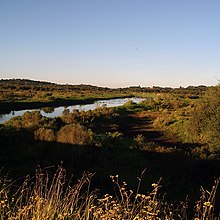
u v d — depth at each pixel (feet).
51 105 212.02
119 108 171.22
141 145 67.26
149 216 13.88
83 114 126.62
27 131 69.05
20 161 50.62
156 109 178.60
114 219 14.02
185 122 108.88
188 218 26.89
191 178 47.75
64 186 35.76
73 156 52.80
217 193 40.47
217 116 68.80
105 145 63.72
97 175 44.16
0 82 573.74
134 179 43.39
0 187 18.76
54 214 13.83
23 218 13.43
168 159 55.72
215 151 63.93
